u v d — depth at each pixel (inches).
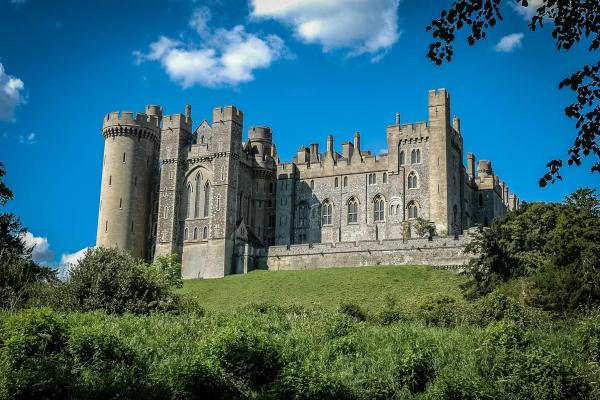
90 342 1151.6
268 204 4136.3
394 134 3838.6
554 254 2080.5
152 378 1074.7
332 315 1551.4
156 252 3811.5
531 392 1058.1
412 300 2172.7
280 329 1454.2
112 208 3870.6
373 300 2588.6
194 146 3902.6
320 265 3420.3
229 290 3031.5
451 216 3656.5
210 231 3708.2
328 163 4069.9
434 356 1220.5
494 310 1712.6
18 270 1801.2
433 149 3705.7
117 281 1774.1
